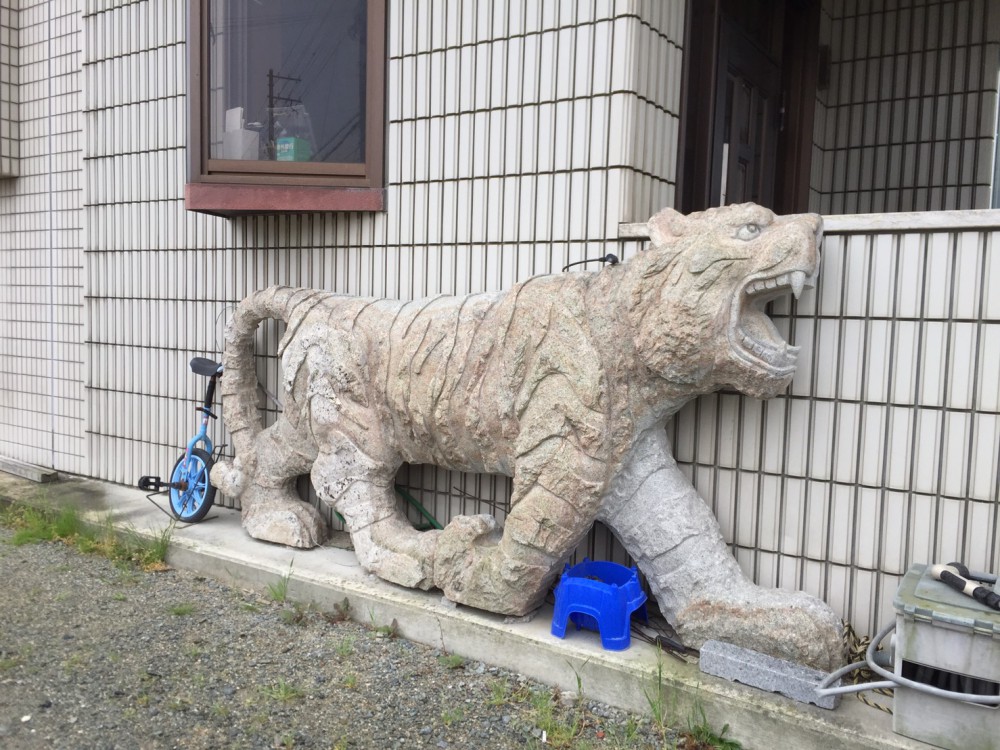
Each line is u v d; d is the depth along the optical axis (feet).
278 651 11.07
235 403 14.88
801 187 17.90
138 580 13.55
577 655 10.09
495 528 11.62
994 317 9.11
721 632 9.76
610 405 10.18
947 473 9.47
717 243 9.32
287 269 15.19
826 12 18.60
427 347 11.80
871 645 9.04
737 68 15.25
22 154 20.67
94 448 18.78
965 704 7.97
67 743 8.81
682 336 9.44
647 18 11.60
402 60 13.46
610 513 10.59
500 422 11.03
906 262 9.56
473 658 10.95
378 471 12.77
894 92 18.39
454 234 13.09
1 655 10.69
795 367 9.61
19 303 21.13
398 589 12.07
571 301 10.44
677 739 9.13
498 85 12.49
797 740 8.65
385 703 9.83
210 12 14.64
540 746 8.99
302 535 13.82
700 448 11.09
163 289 17.06
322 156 14.33
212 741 8.95
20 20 20.30
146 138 17.04
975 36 17.40
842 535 10.14
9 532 16.10
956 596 8.32
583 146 11.72
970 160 17.62
